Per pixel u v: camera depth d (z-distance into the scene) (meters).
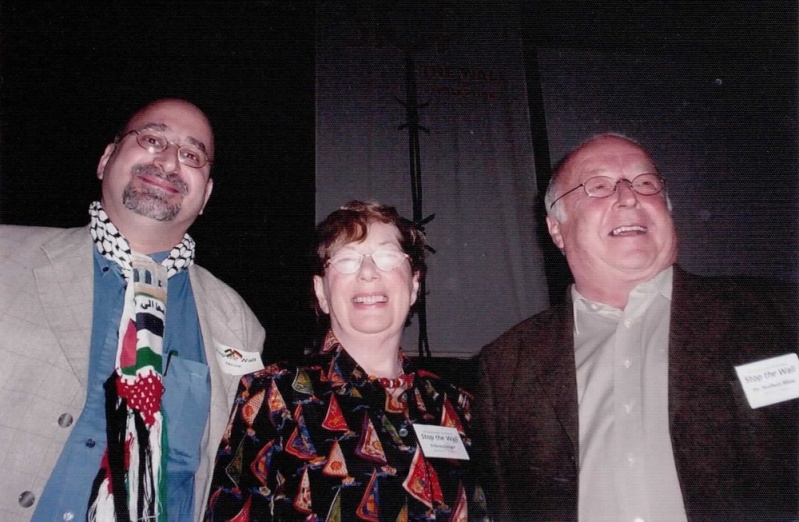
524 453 1.94
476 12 4.54
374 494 1.66
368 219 2.05
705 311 1.88
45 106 3.40
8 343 1.74
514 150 4.28
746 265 4.20
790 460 1.66
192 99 3.85
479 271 3.98
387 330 1.96
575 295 2.22
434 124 4.26
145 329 2.03
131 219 2.04
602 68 4.65
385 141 4.17
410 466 1.76
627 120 4.52
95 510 1.72
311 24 4.30
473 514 1.82
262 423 1.76
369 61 4.30
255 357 2.29
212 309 2.30
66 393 1.76
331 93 4.19
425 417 1.92
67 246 2.01
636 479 1.77
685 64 4.67
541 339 2.13
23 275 1.88
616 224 2.02
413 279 2.13
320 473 1.66
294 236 3.95
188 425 2.02
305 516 1.60
